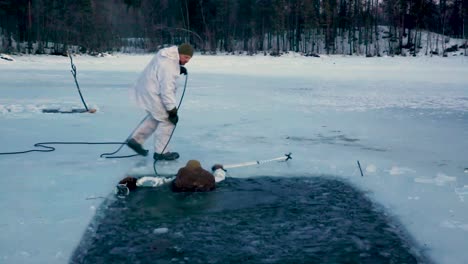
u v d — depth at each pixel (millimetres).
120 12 73062
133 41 73312
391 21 76062
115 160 5664
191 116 9625
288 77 25344
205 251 3170
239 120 9125
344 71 33219
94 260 3018
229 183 4750
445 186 4625
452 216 3785
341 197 4320
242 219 3754
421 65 44406
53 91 14992
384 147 6613
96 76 23578
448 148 6559
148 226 3590
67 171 5129
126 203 4102
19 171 5109
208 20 70625
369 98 13992
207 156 5867
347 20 78688
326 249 3211
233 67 36688
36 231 3439
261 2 76812
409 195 4352
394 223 3676
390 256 3104
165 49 5402
